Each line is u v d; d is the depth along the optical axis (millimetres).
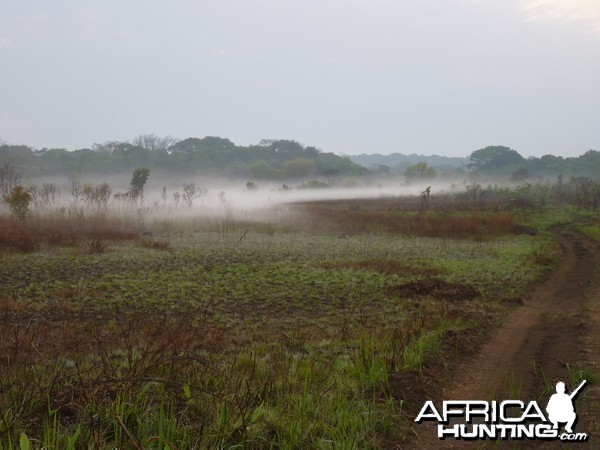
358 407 6043
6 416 4969
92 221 26172
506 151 143875
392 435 5652
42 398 5535
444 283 14438
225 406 5270
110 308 11539
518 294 13836
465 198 56156
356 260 19141
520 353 8883
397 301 12891
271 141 162875
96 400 5512
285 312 11695
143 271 16219
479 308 12203
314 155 163375
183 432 5102
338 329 10133
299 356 8117
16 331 7684
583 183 59062
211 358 7672
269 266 17484
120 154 125750
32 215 27219
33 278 14750
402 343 8445
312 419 5738
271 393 6434
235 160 143875
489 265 18422
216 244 23188
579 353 8609
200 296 12945
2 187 37406
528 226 32500
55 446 4664
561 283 15664
